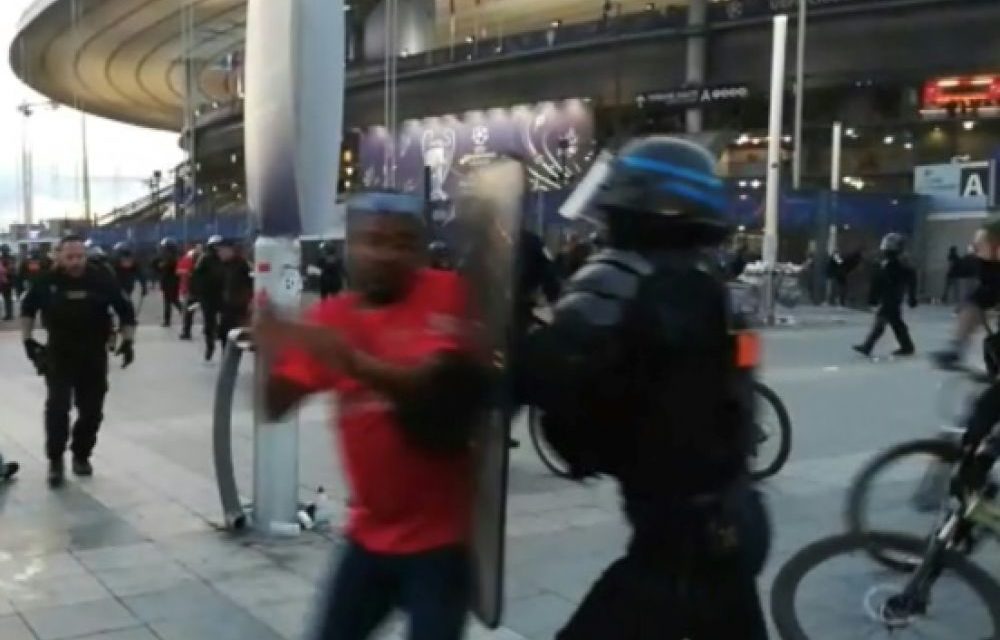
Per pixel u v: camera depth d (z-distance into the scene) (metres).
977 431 4.76
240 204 76.94
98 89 96.06
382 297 2.67
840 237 34.12
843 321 23.41
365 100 65.06
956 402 7.60
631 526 2.31
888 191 42.50
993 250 5.77
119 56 83.69
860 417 10.12
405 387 2.45
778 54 24.64
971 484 4.36
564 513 6.44
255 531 5.98
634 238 2.24
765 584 4.93
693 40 48.16
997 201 33.25
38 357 7.50
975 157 45.84
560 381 2.15
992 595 3.95
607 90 52.22
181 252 35.06
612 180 2.28
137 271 34.22
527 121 54.97
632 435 2.21
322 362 2.47
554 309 2.24
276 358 2.69
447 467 2.65
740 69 47.41
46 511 6.55
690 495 2.23
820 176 49.78
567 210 2.57
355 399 2.68
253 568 5.34
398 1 67.00
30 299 7.41
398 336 2.59
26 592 4.99
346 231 2.75
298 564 5.40
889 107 48.41
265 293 5.37
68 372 7.47
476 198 2.37
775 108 24.56
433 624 2.66
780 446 7.21
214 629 4.50
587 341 2.13
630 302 2.16
